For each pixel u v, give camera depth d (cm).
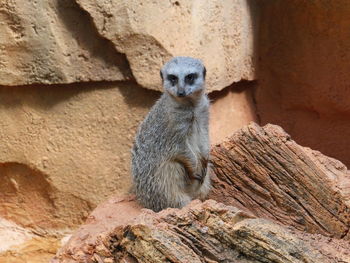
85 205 809
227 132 868
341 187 609
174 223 482
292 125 909
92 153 789
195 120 629
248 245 468
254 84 911
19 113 775
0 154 791
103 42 746
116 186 800
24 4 722
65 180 798
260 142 635
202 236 475
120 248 484
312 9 855
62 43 738
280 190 623
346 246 528
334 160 642
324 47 863
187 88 606
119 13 730
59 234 820
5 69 744
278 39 891
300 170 619
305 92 891
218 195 648
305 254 460
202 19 787
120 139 787
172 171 636
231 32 840
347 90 865
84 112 778
